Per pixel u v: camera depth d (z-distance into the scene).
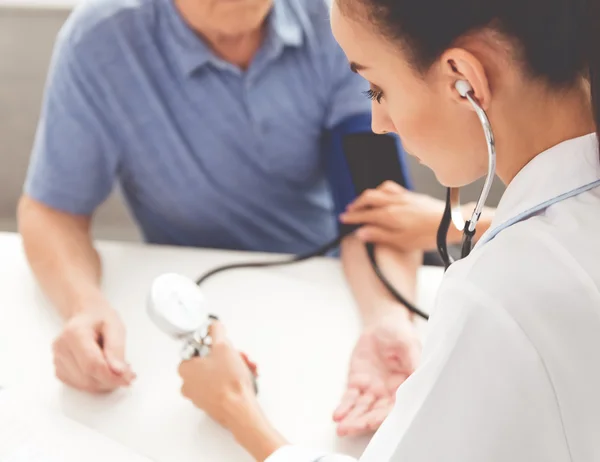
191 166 1.06
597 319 0.42
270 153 1.08
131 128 1.02
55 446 0.70
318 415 0.76
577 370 0.42
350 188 1.03
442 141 0.50
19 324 0.88
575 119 0.47
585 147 0.46
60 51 1.00
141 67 0.99
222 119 1.04
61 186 1.01
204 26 0.97
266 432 0.71
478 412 0.44
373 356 0.82
